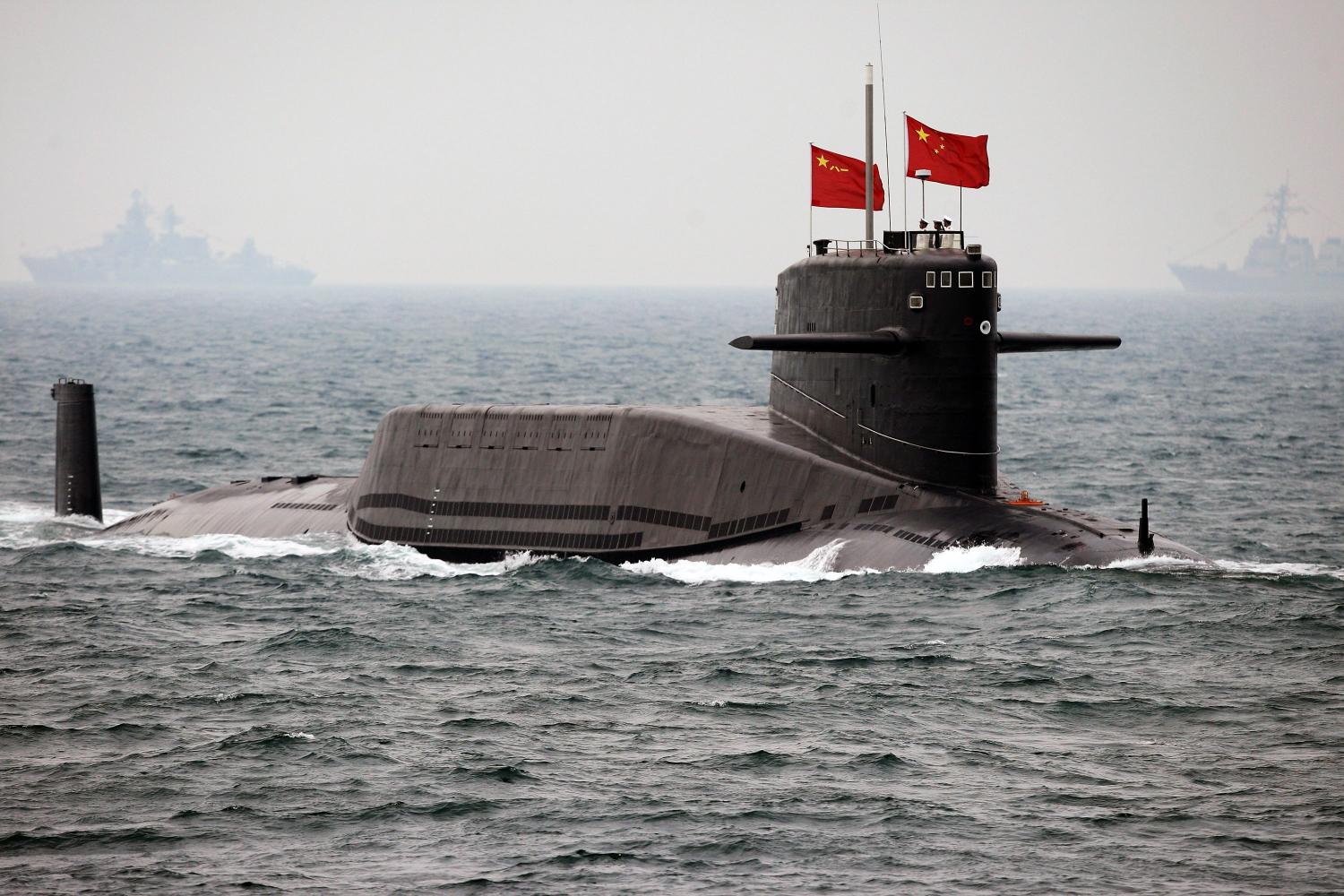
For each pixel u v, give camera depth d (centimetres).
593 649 12962
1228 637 12775
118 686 12125
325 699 11712
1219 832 9075
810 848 8981
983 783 9888
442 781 10006
